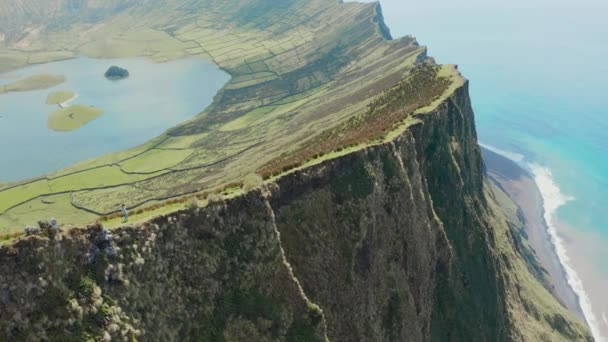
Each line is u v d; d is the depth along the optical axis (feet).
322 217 225.15
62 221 505.66
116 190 579.89
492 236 378.53
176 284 159.33
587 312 515.91
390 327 245.45
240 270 177.78
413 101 381.40
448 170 334.65
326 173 233.14
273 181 211.20
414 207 274.98
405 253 266.57
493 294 336.49
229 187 200.64
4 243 126.21
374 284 241.14
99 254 141.59
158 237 158.40
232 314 171.32
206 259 169.58
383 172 263.49
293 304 188.03
